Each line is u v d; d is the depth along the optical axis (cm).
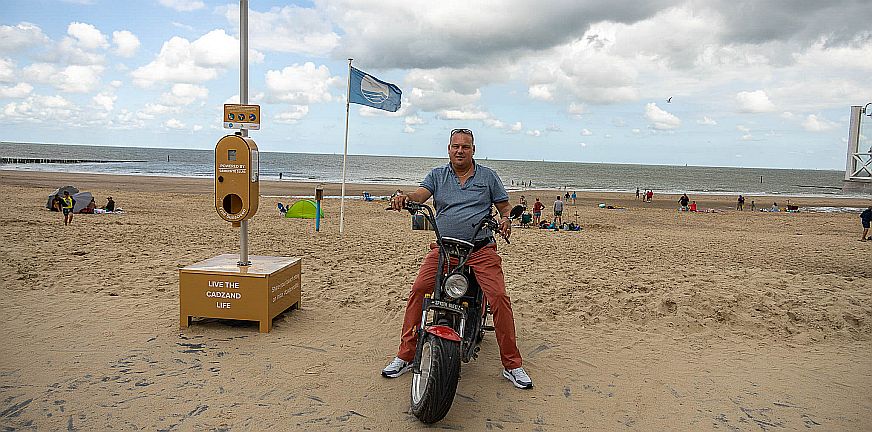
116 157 12656
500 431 346
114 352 453
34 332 497
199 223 1549
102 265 805
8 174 4788
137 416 347
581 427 354
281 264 550
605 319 604
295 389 395
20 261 812
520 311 627
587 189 6425
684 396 408
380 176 8181
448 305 360
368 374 428
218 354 456
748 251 1321
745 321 594
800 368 471
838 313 625
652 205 3891
